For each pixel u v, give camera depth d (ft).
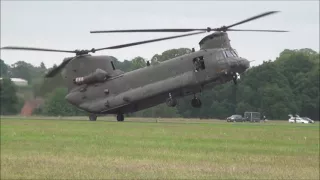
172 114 516.32
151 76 317.63
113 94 329.72
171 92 310.45
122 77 328.49
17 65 397.19
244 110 647.97
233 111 654.12
